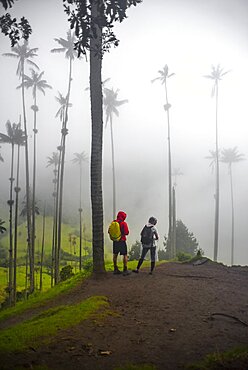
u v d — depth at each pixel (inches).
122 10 325.7
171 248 1418.6
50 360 173.9
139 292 320.2
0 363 165.2
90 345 194.9
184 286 343.3
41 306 340.5
